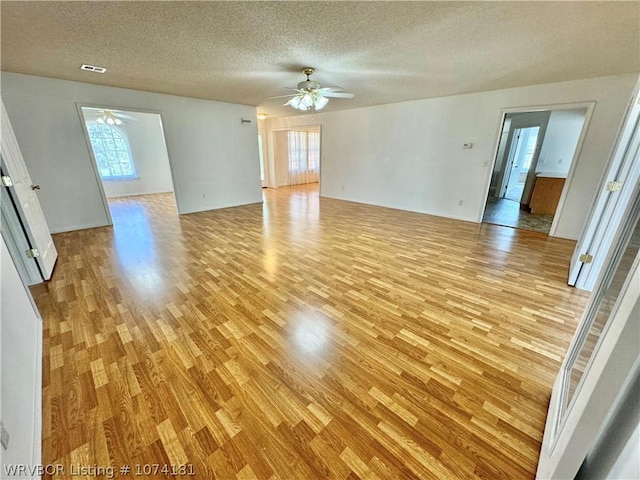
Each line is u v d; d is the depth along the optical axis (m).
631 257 1.07
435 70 3.40
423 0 1.87
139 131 7.60
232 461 1.19
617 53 2.72
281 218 5.44
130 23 2.21
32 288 2.63
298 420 1.37
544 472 1.02
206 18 2.13
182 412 1.40
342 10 2.00
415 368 1.69
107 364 1.70
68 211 4.46
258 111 7.21
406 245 3.87
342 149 7.09
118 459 1.20
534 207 5.79
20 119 3.87
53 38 2.50
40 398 1.44
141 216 5.54
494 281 2.80
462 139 5.03
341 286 2.70
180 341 1.92
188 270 3.05
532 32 2.32
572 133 5.89
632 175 2.26
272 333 2.01
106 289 2.62
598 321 1.14
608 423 0.78
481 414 1.40
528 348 1.86
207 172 5.98
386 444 1.26
